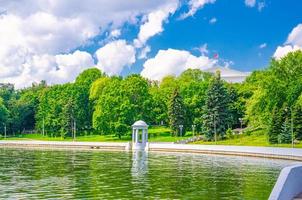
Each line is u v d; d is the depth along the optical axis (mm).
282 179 20344
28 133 179375
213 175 48531
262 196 34281
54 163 65750
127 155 86062
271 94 106375
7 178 46000
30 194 35125
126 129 136875
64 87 171000
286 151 71750
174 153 93500
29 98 187625
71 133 156500
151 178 45812
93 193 35625
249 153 81188
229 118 115750
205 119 116062
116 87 139500
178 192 36062
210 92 115938
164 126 154750
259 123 109188
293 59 109312
